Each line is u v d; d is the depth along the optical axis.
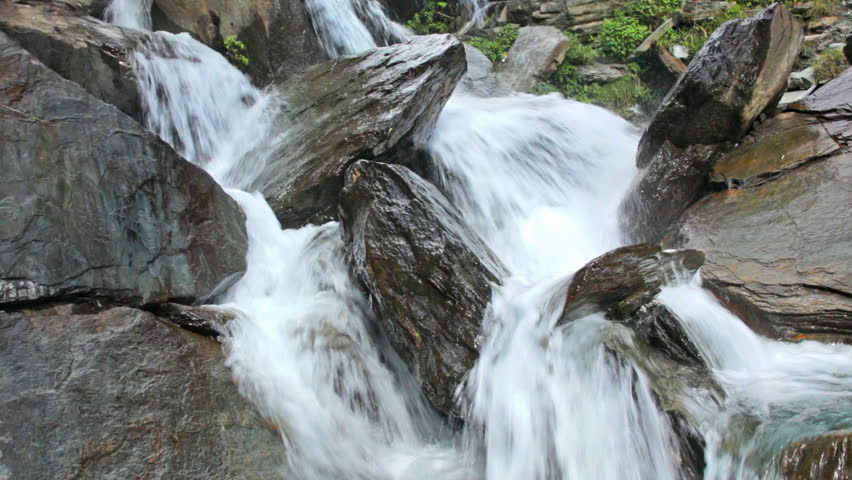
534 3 13.86
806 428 3.75
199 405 4.01
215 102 7.83
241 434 4.02
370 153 6.43
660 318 4.70
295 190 6.33
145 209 4.70
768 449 3.68
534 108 9.42
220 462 3.82
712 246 6.18
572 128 8.90
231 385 4.25
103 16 8.46
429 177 7.48
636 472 4.03
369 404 4.77
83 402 3.63
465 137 7.98
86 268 4.25
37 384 3.58
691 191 6.96
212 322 4.55
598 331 4.55
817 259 5.65
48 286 4.05
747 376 4.72
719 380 4.49
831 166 6.38
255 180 6.77
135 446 3.62
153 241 4.70
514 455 4.23
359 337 5.09
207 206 5.16
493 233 7.41
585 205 8.09
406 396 4.93
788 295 5.50
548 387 4.32
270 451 4.04
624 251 4.42
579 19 13.55
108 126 4.60
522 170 8.10
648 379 4.23
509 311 4.66
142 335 4.14
